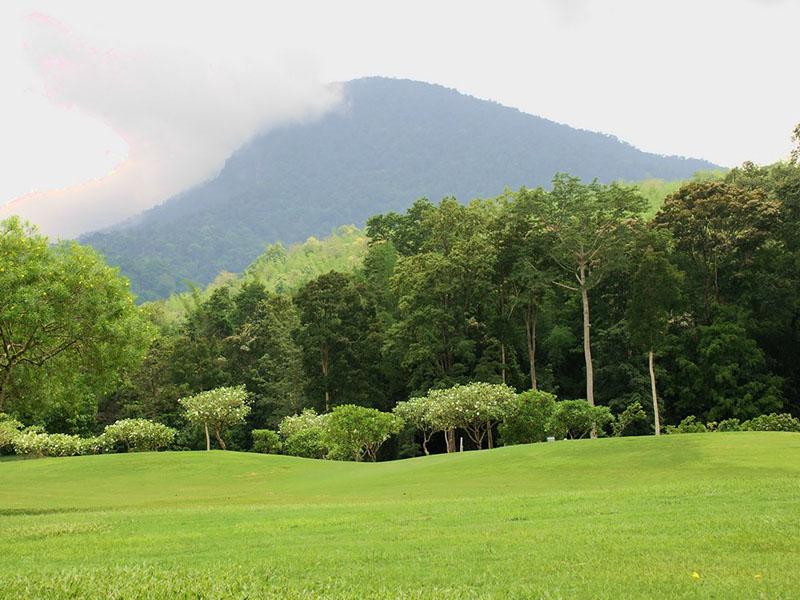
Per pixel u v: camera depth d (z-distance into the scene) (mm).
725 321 47344
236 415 46094
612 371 49781
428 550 10305
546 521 12484
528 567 8883
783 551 9125
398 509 15414
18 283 18734
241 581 8336
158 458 34750
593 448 26141
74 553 11508
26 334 19203
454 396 39625
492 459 26516
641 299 42125
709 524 11070
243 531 13148
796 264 46438
